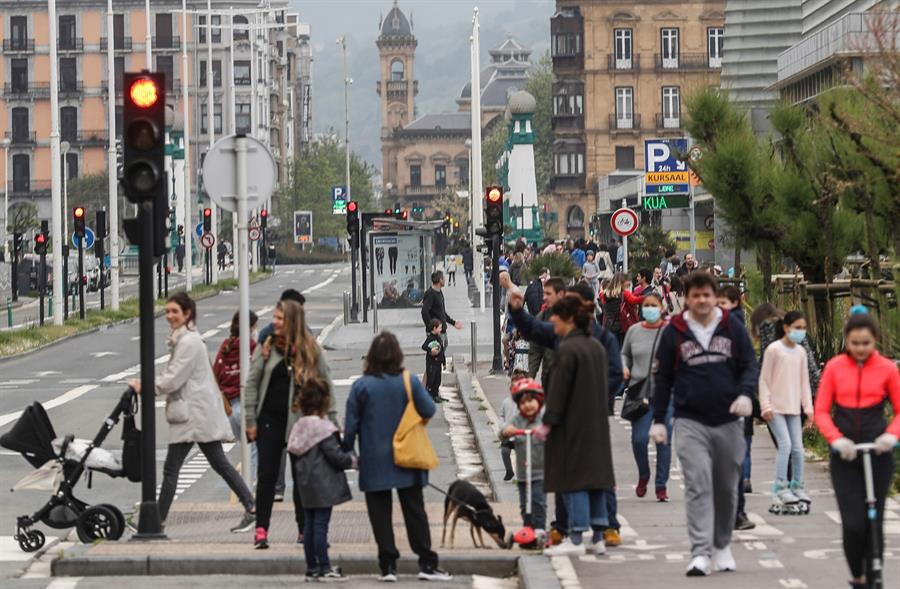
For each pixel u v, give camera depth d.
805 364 28.19
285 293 27.11
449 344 79.69
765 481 32.53
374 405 23.30
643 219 131.75
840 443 19.06
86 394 59.38
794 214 44.62
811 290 44.56
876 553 19.03
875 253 40.16
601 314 59.09
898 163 36.25
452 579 23.91
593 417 23.84
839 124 36.91
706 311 22.33
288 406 25.69
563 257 82.81
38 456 27.59
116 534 27.38
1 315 118.56
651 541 25.62
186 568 24.61
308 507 23.62
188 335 27.61
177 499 33.81
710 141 47.41
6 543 28.22
